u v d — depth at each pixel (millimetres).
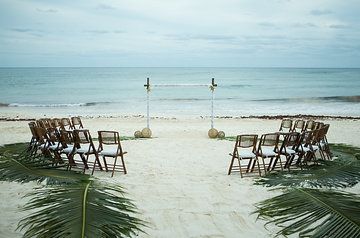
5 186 6512
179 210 5426
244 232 4629
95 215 3664
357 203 4113
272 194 6301
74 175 5699
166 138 14500
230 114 28516
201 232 4613
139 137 14812
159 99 42281
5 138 14539
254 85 71938
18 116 26656
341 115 28141
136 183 7039
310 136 8453
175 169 8531
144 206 5578
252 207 5602
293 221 4934
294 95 49219
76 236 3248
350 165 6871
